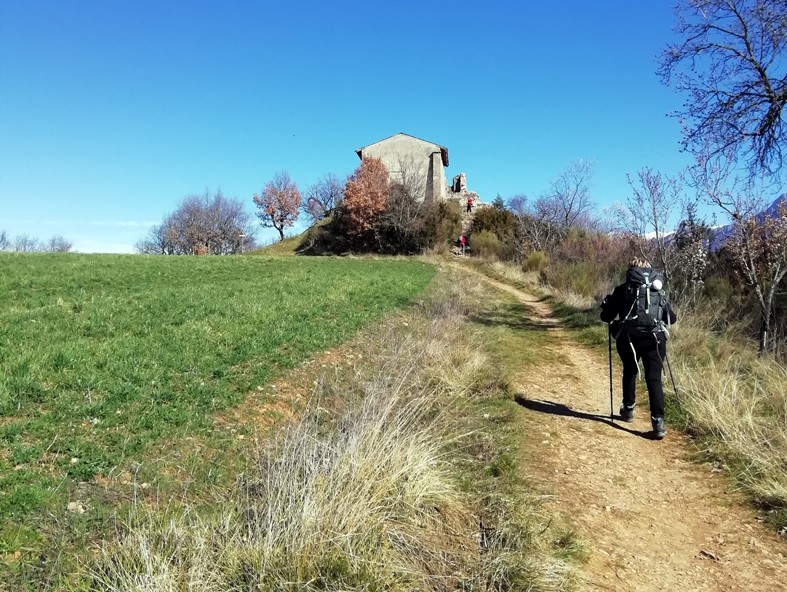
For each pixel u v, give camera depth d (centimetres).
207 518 351
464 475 473
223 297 1190
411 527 374
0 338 654
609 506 454
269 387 630
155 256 2661
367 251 4766
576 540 388
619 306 646
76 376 541
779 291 1135
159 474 411
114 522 338
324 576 304
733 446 539
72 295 1121
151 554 293
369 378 722
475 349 912
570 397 769
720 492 479
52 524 330
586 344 1159
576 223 3569
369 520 350
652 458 560
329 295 1388
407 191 4872
